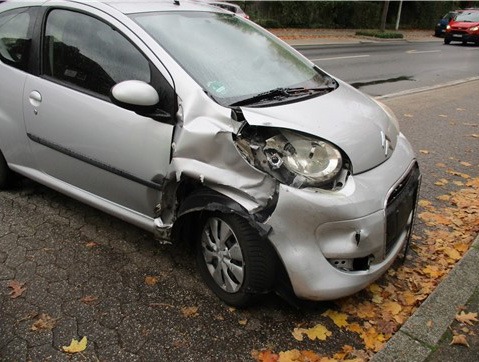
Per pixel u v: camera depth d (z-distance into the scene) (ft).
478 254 11.47
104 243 11.64
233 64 10.72
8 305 9.41
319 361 8.40
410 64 49.44
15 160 12.82
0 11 12.79
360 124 9.74
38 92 11.51
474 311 9.66
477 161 18.72
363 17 101.50
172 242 10.21
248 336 9.00
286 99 10.09
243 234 8.83
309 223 8.46
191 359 8.41
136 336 8.84
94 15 10.89
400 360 8.43
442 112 26.45
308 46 63.36
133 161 10.04
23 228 12.06
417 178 10.48
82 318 9.20
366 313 9.71
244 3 73.46
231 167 8.79
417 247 12.07
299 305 9.16
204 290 10.17
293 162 8.58
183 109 9.29
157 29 10.51
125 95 9.29
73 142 11.03
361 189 8.77
